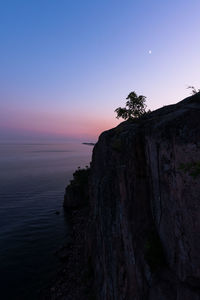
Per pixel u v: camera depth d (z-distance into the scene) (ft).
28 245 148.87
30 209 246.47
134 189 39.93
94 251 86.02
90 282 85.20
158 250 31.63
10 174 556.10
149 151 35.27
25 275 110.01
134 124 48.57
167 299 26.50
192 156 23.24
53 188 376.68
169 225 29.07
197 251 23.07
